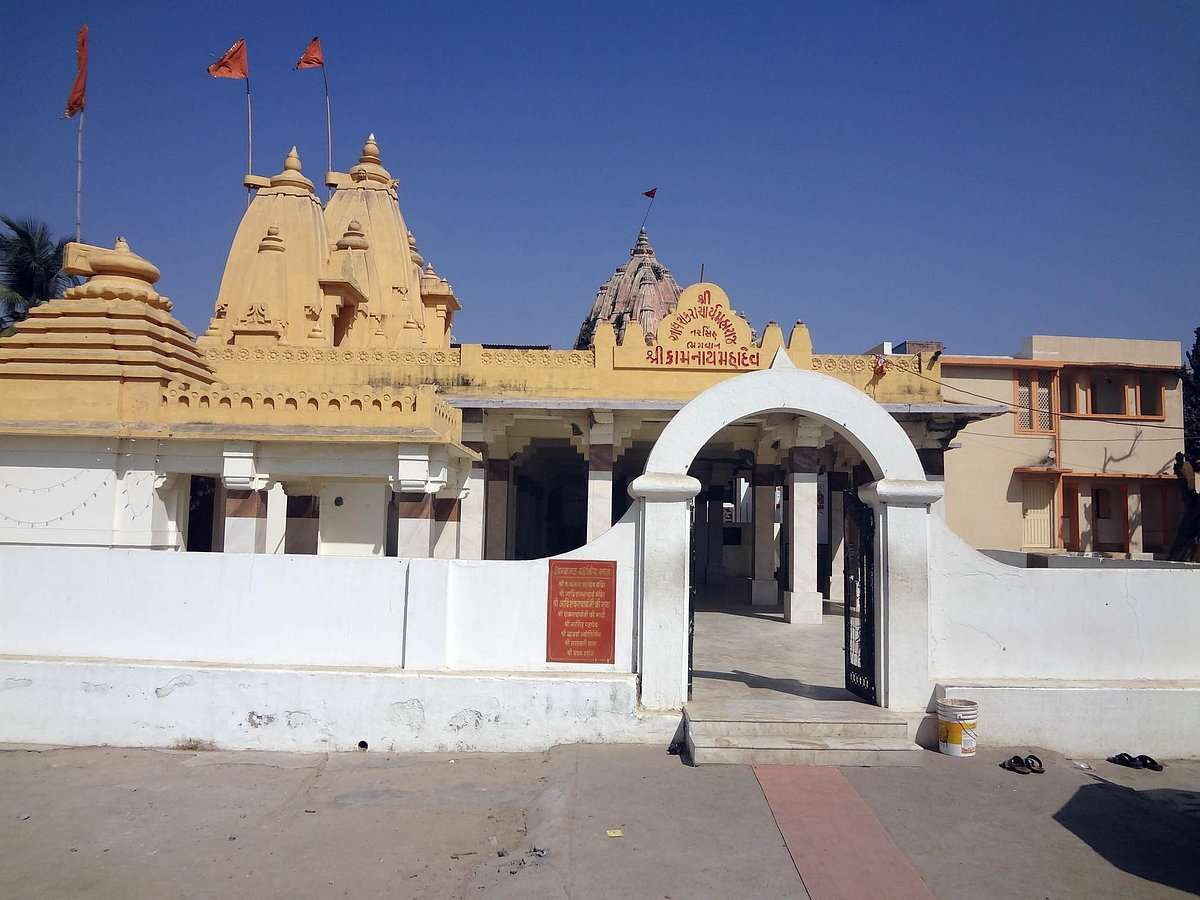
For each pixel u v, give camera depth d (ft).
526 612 29.25
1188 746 28.63
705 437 29.37
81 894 18.88
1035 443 89.51
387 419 42.06
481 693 27.96
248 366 56.70
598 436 57.26
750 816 22.56
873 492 29.37
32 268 103.45
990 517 88.48
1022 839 21.63
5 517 41.16
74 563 29.55
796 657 39.93
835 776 25.39
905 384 57.82
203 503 56.34
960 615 29.73
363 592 29.30
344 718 28.02
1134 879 19.74
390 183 86.12
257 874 19.86
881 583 29.17
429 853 20.94
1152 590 30.17
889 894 18.84
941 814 22.97
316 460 42.39
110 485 41.45
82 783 25.36
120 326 43.55
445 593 29.01
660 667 28.50
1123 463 90.48
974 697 28.32
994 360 89.51
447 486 51.72
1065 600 29.96
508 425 58.44
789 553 54.19
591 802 23.30
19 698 28.35
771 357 57.82
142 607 29.37
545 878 19.35
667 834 21.49
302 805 23.85
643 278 110.73
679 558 28.78
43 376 42.06
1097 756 28.37
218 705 28.12
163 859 20.59
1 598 29.50
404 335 72.84
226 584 29.37
